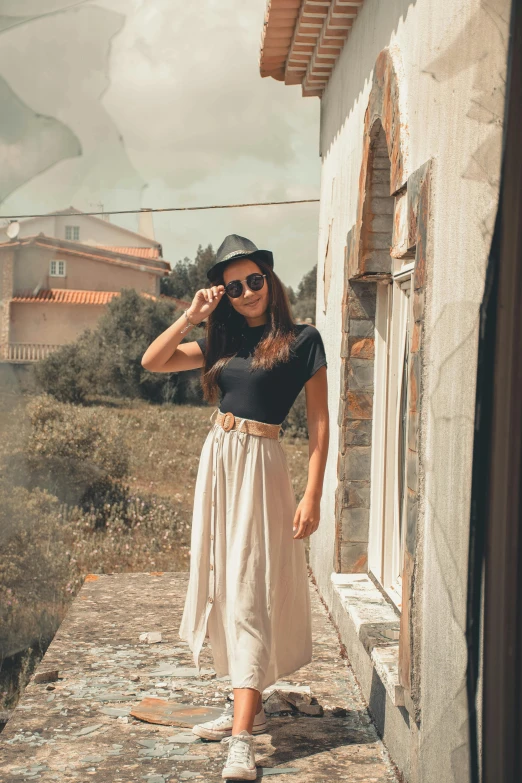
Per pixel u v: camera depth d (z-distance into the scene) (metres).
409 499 2.66
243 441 2.91
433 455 2.39
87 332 22.30
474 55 2.03
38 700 3.52
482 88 1.96
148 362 3.05
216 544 2.92
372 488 4.35
